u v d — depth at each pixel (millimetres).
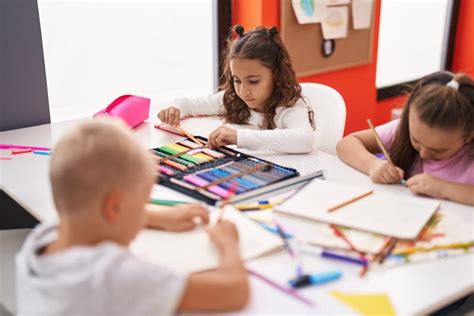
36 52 1747
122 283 715
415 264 932
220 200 1144
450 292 860
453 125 1176
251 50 1578
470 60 3451
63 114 1969
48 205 1161
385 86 3148
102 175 749
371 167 1334
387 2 2984
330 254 946
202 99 1820
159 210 1039
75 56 1933
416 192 1220
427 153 1257
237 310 810
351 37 2635
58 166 758
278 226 1035
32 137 1644
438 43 3451
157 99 2221
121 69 2070
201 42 2295
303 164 1411
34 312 749
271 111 1667
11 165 1396
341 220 1050
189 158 1381
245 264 925
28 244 825
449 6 3385
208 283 795
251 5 2258
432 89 1218
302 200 1135
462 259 949
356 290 862
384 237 1002
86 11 1909
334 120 1753
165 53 2182
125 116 1634
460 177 1349
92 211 762
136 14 2043
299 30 2381
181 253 938
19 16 1681
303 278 871
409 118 1281
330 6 2465
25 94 1763
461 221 1073
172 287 745
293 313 805
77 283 711
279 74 1641
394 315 804
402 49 3209
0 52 1675
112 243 760
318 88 1799
